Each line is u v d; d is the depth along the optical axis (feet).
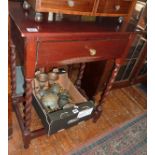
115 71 3.74
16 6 2.78
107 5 2.73
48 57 2.48
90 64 4.87
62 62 2.68
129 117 5.17
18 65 4.04
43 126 3.94
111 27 3.02
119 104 5.54
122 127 4.79
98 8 2.66
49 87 4.45
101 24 3.04
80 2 2.43
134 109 5.51
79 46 2.66
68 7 2.38
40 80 4.37
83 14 2.57
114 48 3.16
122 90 6.20
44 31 2.25
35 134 3.58
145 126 5.00
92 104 3.83
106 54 3.16
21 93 4.38
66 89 4.62
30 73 2.52
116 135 4.52
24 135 3.44
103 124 4.73
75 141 4.11
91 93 5.20
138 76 6.37
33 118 4.32
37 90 4.17
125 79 6.10
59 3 2.29
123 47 3.30
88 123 4.62
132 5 3.07
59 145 3.94
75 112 3.48
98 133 4.44
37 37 2.20
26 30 2.16
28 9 2.64
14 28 2.57
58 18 2.71
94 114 4.45
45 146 3.85
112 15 2.91
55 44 2.40
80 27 2.69
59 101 4.08
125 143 4.40
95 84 4.95
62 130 4.02
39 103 3.64
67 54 2.62
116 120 4.96
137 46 5.22
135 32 3.17
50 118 3.25
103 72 4.60
